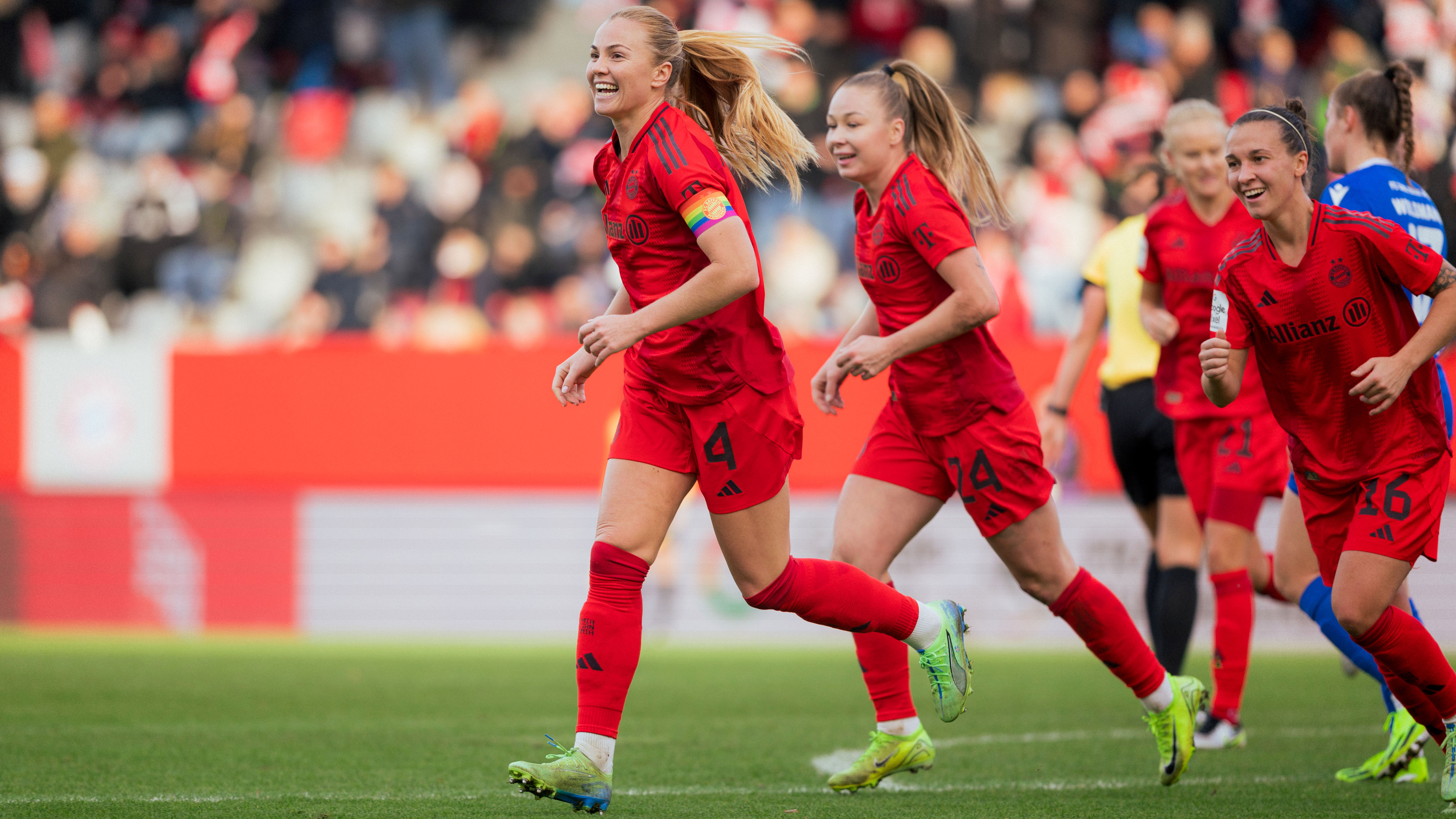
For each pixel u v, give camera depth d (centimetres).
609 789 1200
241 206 4725
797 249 4178
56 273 4325
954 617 1340
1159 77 4512
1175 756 1395
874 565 1407
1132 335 1969
